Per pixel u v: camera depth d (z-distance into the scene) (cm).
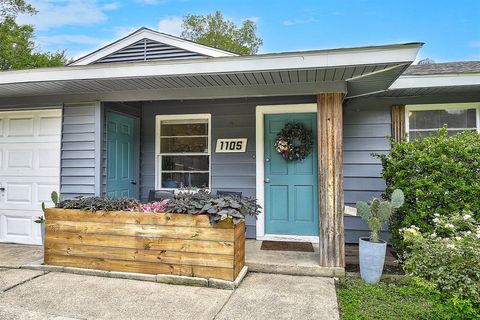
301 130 472
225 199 337
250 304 274
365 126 471
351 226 467
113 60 528
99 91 412
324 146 348
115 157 461
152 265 332
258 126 489
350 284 318
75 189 424
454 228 286
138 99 404
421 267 251
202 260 320
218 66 320
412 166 365
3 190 464
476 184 336
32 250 421
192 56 506
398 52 284
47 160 450
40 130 454
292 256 385
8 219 461
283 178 484
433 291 237
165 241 330
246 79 347
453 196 343
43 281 325
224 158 501
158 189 523
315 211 475
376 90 401
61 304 272
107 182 438
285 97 478
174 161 525
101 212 347
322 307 267
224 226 317
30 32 1330
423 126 463
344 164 474
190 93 388
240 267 339
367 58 289
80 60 532
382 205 327
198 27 1998
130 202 365
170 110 521
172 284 320
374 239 332
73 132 427
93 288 308
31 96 439
